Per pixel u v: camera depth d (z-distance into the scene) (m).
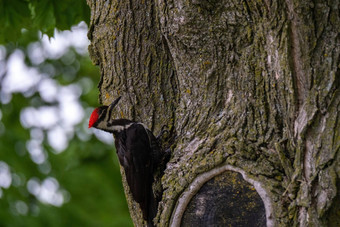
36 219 16.25
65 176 17.11
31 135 17.95
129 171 9.61
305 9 7.54
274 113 8.12
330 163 7.35
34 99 18.97
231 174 8.09
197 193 8.30
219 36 8.52
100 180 16.98
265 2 7.93
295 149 7.81
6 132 17.67
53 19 13.05
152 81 9.58
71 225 16.33
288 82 7.86
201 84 8.85
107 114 10.01
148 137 9.51
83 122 18.02
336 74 7.46
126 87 9.70
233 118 8.42
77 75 19.44
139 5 9.58
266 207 7.73
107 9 9.82
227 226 8.02
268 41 8.09
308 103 7.63
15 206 16.58
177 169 8.59
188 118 8.97
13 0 13.09
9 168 17.05
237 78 8.50
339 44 7.50
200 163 8.27
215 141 8.40
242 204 7.95
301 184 7.55
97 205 16.67
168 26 8.80
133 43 9.60
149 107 9.58
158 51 9.53
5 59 19.19
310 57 7.62
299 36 7.68
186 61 8.94
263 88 8.23
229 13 8.37
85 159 17.64
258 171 7.90
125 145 9.70
